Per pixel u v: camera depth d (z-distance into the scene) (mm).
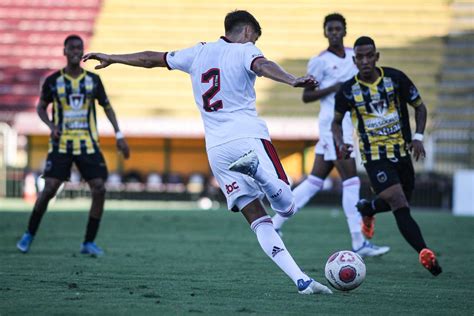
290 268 15133
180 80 67562
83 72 23703
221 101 14961
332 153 24203
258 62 14445
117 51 70562
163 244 26812
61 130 23641
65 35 72000
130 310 13250
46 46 71375
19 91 67312
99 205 23500
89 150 23609
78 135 23609
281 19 71625
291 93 65500
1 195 60594
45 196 23500
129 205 53469
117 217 39656
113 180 59344
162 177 59938
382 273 19484
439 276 18906
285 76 13812
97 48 70688
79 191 58625
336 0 72375
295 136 60750
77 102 23578
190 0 73125
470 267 20906
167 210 46500
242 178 14953
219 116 14992
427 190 56375
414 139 19484
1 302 14062
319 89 24469
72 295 14992
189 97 66375
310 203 56500
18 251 24109
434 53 70188
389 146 19391
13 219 37781
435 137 62906
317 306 13961
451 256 23859
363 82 19391
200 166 62188
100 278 17734
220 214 42719
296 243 27719
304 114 64438
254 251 24516
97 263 20875
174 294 15320
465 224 37562
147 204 55375
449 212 51906
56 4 74062
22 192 60438
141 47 70750
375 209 21641
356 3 72562
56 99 23609
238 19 15375
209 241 28062
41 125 61500
